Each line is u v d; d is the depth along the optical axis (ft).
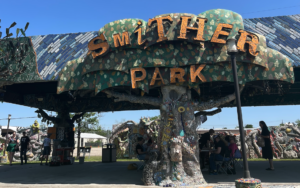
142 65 24.52
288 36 28.09
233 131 68.49
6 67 19.33
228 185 22.75
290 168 34.58
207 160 39.50
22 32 17.89
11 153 45.01
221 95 42.65
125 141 72.64
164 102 25.22
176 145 23.61
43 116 44.21
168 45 24.61
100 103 48.80
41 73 29.71
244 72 24.26
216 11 24.35
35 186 23.38
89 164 45.03
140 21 24.91
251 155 61.36
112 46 25.12
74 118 48.85
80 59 27.91
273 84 33.53
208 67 24.13
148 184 23.41
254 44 23.88
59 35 32.42
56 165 42.09
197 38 23.40
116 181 25.94
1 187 23.13
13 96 39.29
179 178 23.31
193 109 25.73
